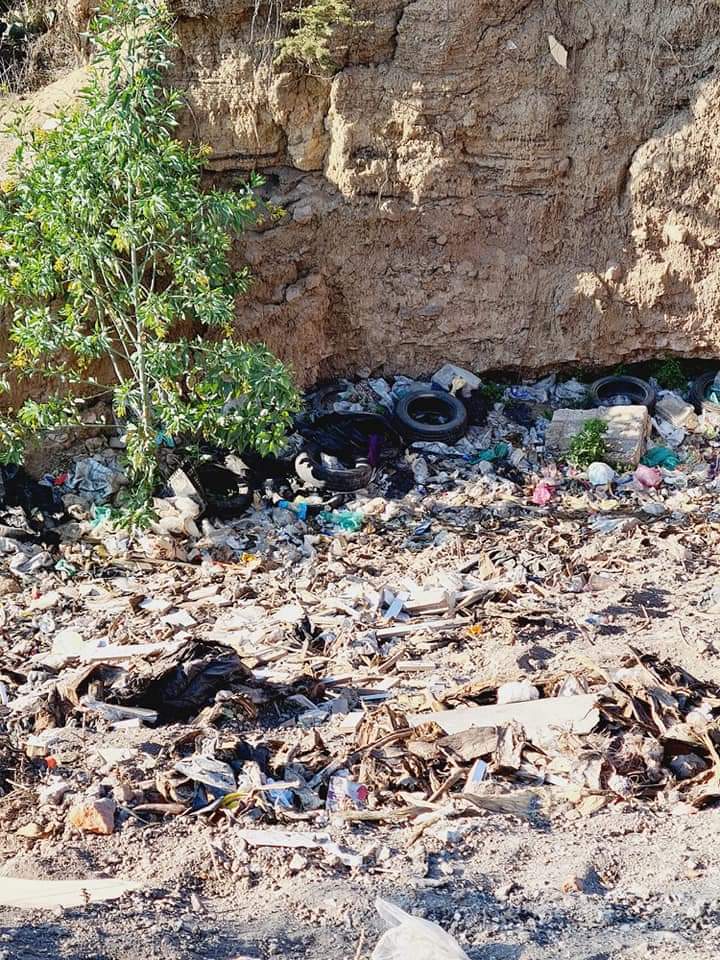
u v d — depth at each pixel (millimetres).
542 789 7848
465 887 6602
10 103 14930
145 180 11438
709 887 6570
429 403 14875
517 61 14133
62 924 6102
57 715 8656
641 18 14195
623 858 6910
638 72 14312
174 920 6191
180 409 11938
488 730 8258
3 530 12125
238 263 14242
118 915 6238
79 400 12305
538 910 6395
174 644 9875
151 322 11695
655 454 14414
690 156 14438
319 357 15039
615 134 14492
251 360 11961
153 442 12242
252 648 9992
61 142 11695
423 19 13734
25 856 6898
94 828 7219
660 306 15039
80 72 14680
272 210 13945
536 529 12727
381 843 7070
